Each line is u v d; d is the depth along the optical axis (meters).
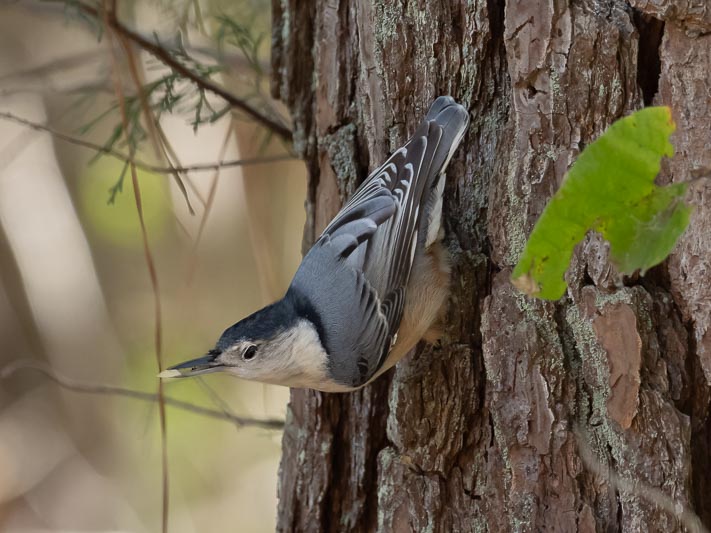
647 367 5.93
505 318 6.35
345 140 7.43
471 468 6.74
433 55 6.77
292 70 8.02
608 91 5.98
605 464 6.08
